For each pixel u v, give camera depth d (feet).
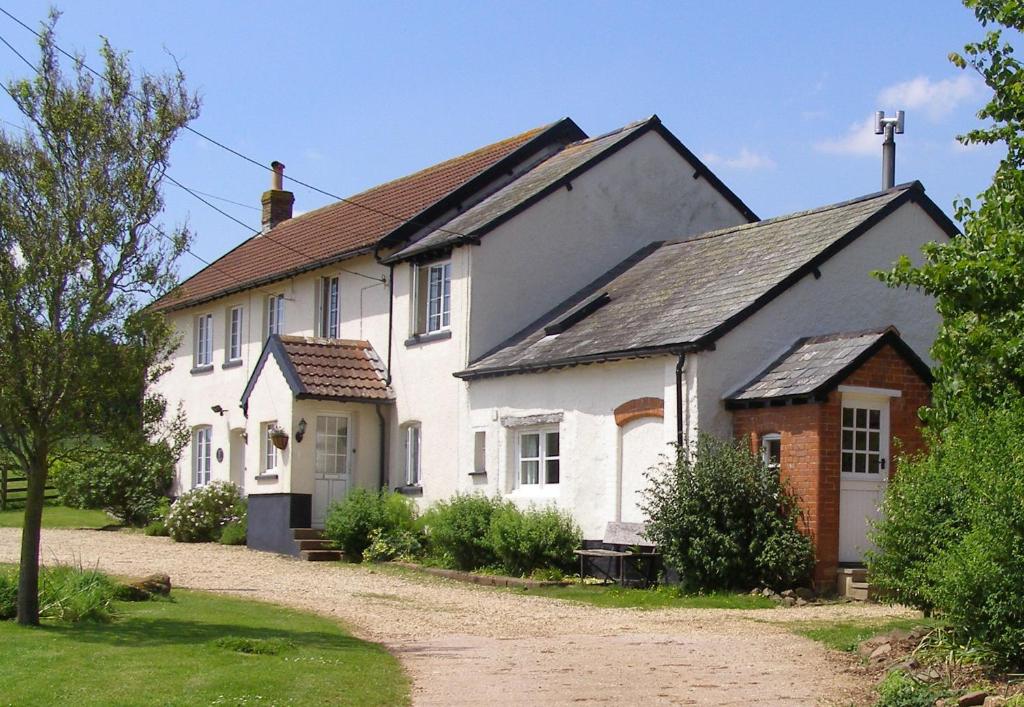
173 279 39.50
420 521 71.92
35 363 37.09
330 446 79.10
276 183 117.80
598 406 63.72
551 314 75.46
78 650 34.12
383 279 82.38
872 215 62.59
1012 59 37.27
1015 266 34.40
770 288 59.26
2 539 77.61
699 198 83.25
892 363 56.34
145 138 39.09
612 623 45.88
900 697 29.78
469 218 79.05
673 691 32.01
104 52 39.01
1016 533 31.35
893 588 39.11
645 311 66.08
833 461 53.98
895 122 76.54
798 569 53.11
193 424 103.81
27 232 36.88
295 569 66.13
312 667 33.68
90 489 95.20
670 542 55.11
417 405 77.97
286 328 93.20
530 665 36.06
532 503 65.67
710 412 57.41
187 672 31.73
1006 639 31.40
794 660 36.60
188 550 75.87
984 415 34.96
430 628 44.45
